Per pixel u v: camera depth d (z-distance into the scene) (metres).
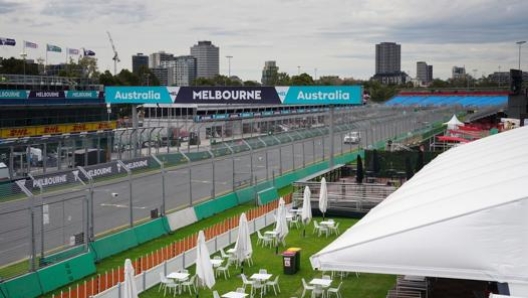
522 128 27.61
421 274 13.34
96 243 23.08
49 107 55.72
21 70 105.25
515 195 13.26
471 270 13.06
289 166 48.41
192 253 22.28
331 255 13.84
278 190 39.66
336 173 41.47
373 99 177.12
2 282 17.95
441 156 26.36
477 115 85.50
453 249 13.14
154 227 26.95
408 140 61.12
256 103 44.53
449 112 87.88
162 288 19.73
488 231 12.97
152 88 46.56
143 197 34.09
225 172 44.94
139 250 24.62
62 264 20.22
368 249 13.61
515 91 57.12
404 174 39.88
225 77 151.25
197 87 45.59
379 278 21.34
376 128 59.19
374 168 40.66
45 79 67.69
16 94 52.47
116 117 75.00
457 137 53.88
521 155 18.83
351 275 21.75
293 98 43.56
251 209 32.66
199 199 33.91
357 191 34.75
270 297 19.19
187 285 19.52
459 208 13.84
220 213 32.44
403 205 16.48
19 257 21.28
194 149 54.53
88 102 61.56
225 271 21.45
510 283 12.75
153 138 59.53
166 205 31.92
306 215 28.44
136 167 40.91
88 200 22.81
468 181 16.98
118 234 24.50
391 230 13.91
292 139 44.47
